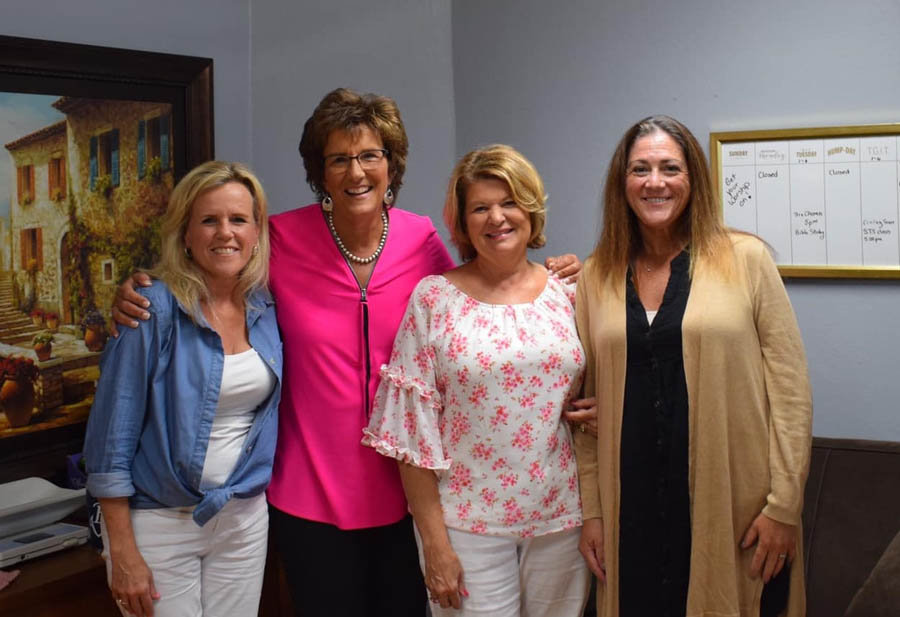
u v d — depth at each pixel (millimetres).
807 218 2373
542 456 1850
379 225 2088
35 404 2400
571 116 2746
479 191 1859
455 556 1856
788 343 1784
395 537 2082
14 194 2330
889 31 2256
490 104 2906
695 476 1789
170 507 1836
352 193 1967
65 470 2477
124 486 1793
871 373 2344
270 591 2564
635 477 1836
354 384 1999
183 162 2748
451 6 2973
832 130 2316
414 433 1870
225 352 1903
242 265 1888
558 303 1936
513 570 1895
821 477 2205
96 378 2535
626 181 1855
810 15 2342
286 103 3016
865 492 2139
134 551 1814
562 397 1875
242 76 2984
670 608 1830
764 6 2398
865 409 2357
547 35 2773
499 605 1866
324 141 1972
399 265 2080
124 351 1812
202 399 1844
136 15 2643
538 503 1851
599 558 1902
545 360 1850
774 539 1771
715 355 1767
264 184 3033
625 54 2629
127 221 2602
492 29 2883
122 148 2578
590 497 1917
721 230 1847
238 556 1934
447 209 1951
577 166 2750
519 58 2832
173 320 1838
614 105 2662
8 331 2334
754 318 1812
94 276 2523
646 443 1825
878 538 2068
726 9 2451
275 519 2078
